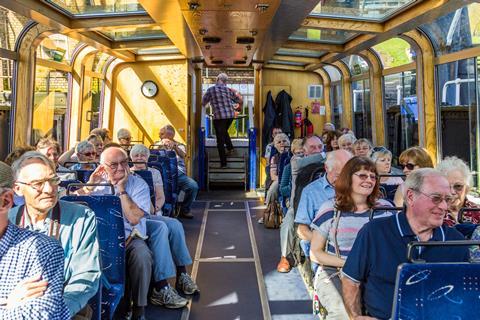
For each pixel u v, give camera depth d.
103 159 3.73
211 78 15.23
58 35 7.21
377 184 3.15
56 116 7.74
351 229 3.11
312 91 11.65
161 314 4.01
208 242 6.35
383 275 2.34
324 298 3.01
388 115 8.73
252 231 6.98
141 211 3.83
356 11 5.83
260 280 4.86
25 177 2.38
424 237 2.34
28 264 1.87
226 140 11.75
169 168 6.63
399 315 1.79
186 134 10.03
